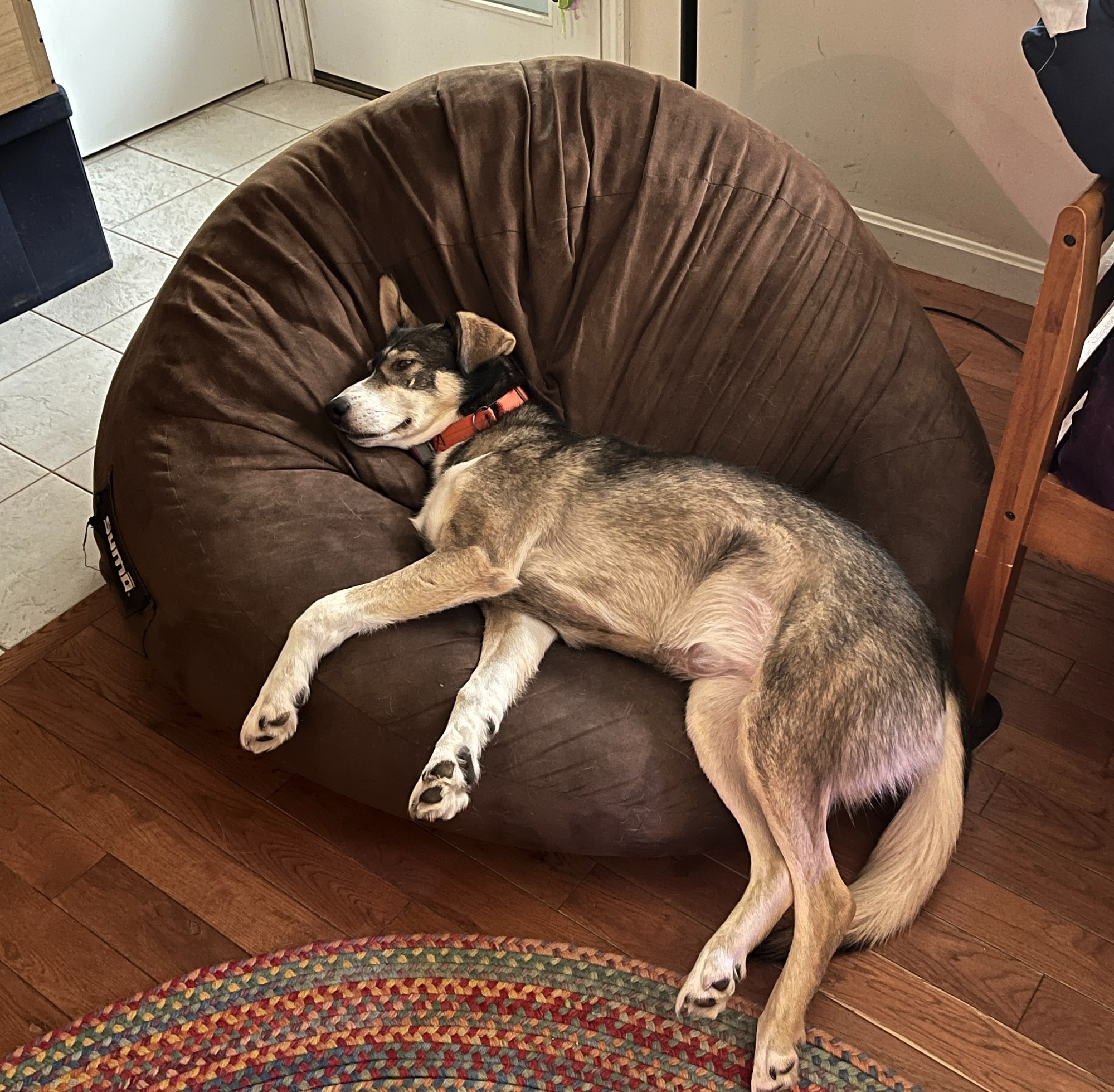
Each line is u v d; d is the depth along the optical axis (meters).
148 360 2.04
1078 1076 1.59
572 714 1.75
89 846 1.90
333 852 1.89
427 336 2.02
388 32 3.91
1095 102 1.50
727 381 2.15
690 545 1.79
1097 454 1.65
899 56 2.86
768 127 3.23
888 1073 1.58
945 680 1.69
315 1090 1.57
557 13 3.40
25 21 2.81
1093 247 1.49
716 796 1.73
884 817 1.90
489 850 1.89
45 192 3.06
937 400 2.10
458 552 1.84
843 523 1.78
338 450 2.06
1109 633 2.22
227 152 3.86
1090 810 1.92
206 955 1.75
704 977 1.55
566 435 1.99
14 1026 1.66
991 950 1.74
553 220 2.09
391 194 2.09
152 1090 1.57
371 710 1.75
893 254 3.23
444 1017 1.64
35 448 2.72
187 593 1.86
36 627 2.29
